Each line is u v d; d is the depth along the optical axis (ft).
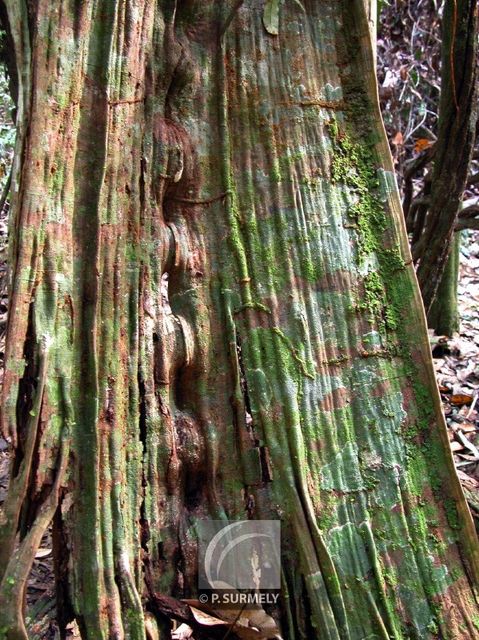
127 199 5.39
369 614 5.47
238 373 5.84
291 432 5.71
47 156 4.84
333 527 5.66
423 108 16.65
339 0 6.48
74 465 4.92
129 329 5.34
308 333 5.95
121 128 5.29
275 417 5.77
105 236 5.18
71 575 4.89
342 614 5.40
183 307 5.87
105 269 5.17
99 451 4.99
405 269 6.22
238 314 5.93
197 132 6.03
